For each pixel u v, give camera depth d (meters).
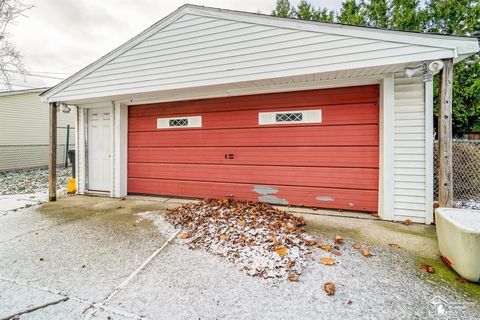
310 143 4.31
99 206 4.79
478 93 7.35
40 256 2.68
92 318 1.71
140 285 2.12
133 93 4.72
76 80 5.15
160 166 5.47
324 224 3.54
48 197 5.53
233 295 1.97
